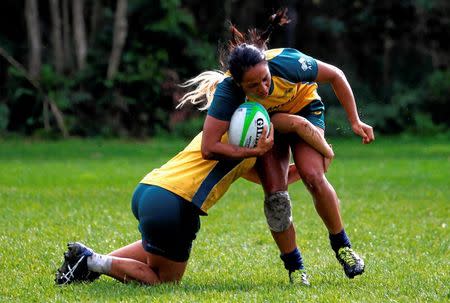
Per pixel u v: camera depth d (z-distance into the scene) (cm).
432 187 4712
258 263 2427
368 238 2919
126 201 3931
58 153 7512
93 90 9631
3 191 4316
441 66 11112
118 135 9481
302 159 2050
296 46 11025
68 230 3019
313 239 2892
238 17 10706
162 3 9619
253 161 2056
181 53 9800
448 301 1827
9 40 10331
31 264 2364
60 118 9262
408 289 1972
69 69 9919
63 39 10412
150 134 9612
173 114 9662
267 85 1908
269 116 2059
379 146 8619
